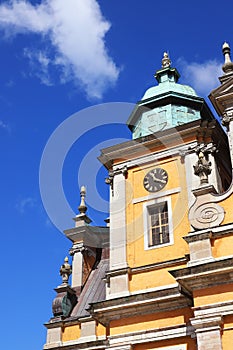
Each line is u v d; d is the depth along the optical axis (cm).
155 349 2225
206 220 2266
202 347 1975
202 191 2350
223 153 2802
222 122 2503
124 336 2292
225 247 2155
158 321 2272
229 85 2536
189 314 2230
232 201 2278
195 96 3125
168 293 2291
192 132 2741
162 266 2416
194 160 2658
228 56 2670
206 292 2078
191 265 2138
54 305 2861
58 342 2727
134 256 2527
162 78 3284
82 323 2733
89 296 2945
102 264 3175
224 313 2005
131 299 2345
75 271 3105
